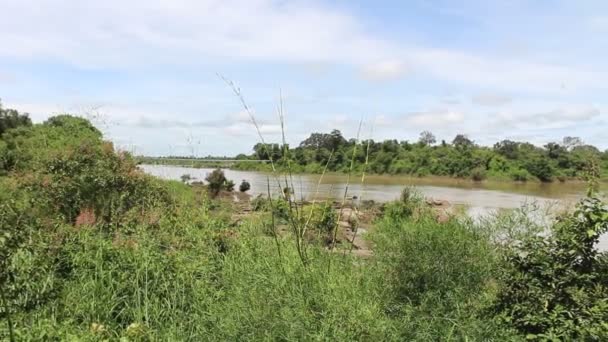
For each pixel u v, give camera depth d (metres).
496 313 4.31
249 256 6.20
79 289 5.52
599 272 4.10
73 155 8.82
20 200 7.38
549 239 4.33
